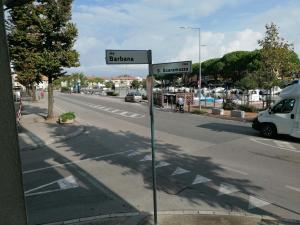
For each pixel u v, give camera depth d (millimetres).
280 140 15617
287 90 15875
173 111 32781
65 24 21359
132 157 12461
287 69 30922
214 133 18109
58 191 8781
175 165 11062
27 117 25953
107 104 42938
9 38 20391
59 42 21578
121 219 6738
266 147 13953
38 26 20656
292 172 10086
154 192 6266
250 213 7031
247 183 9062
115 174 10234
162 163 11352
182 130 19391
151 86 6117
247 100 34156
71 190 8828
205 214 6875
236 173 10023
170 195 8250
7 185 3225
